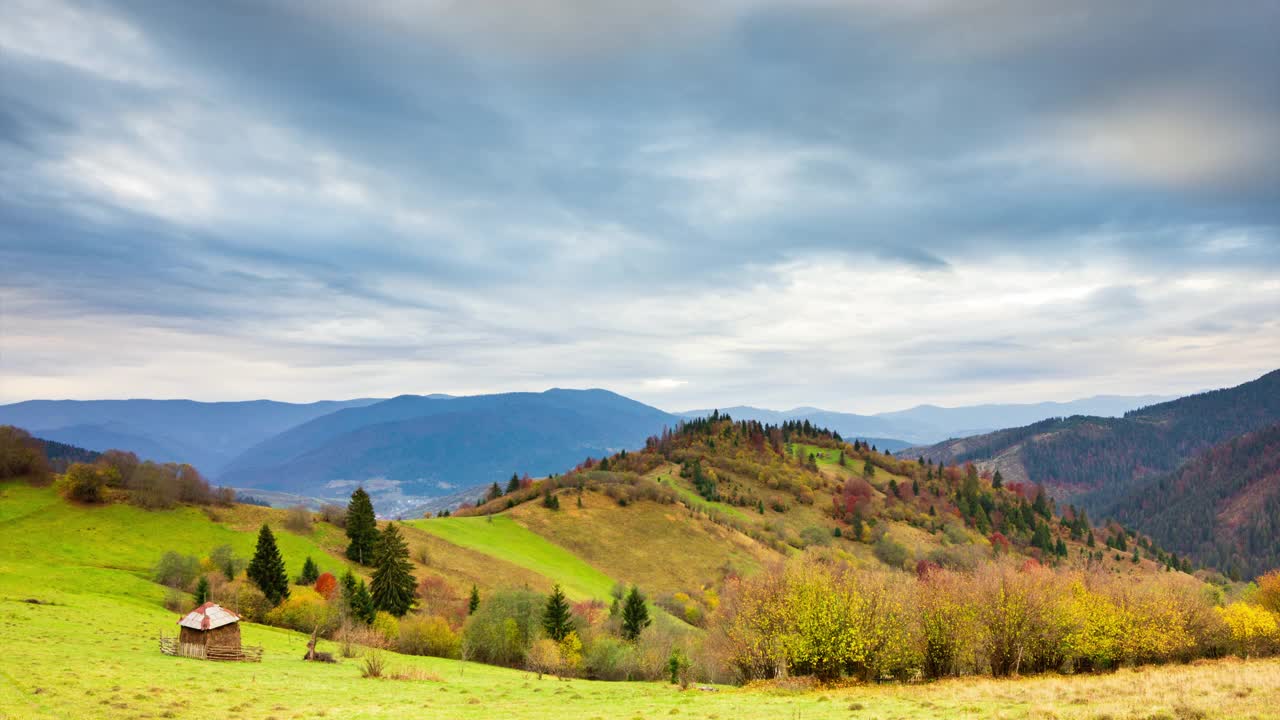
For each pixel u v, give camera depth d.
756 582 61.06
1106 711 26.78
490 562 151.00
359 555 135.88
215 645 54.25
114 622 66.12
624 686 57.19
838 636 51.28
